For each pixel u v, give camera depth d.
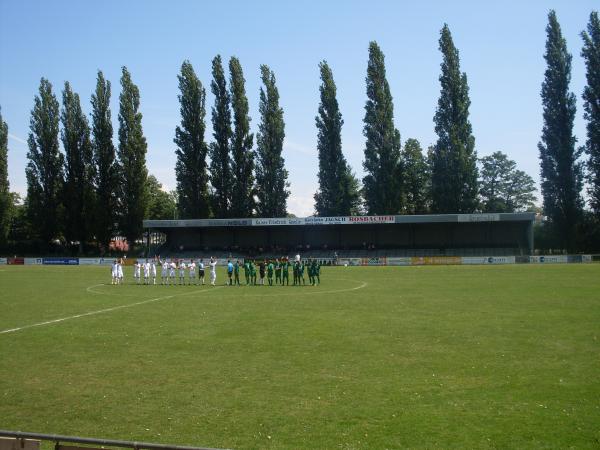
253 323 21.83
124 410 11.14
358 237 86.31
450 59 82.12
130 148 88.31
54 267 76.88
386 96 84.69
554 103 77.44
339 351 16.19
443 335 18.44
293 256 83.19
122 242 107.12
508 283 38.72
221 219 82.06
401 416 10.50
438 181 83.50
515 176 119.88
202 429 10.00
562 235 78.62
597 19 75.62
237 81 87.38
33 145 91.62
